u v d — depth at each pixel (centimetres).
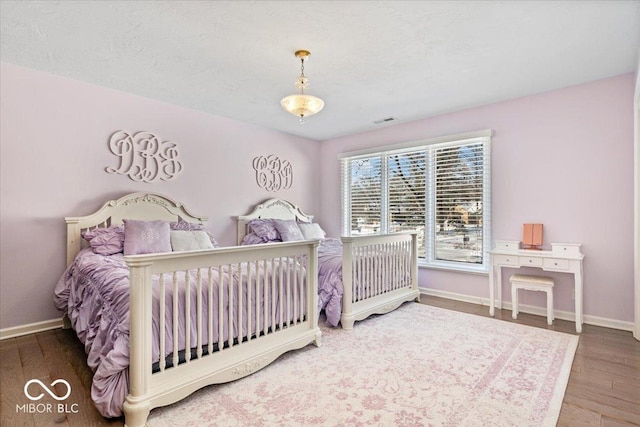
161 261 182
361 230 515
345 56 263
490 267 348
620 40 239
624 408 184
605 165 311
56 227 308
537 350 259
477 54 261
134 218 347
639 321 278
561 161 335
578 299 300
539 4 197
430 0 193
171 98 362
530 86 329
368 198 507
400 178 470
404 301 383
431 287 434
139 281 171
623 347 264
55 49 254
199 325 198
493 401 191
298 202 530
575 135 327
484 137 385
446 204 423
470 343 273
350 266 312
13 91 285
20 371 227
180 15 208
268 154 486
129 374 173
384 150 477
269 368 231
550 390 202
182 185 392
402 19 212
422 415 178
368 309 330
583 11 204
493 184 380
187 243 330
